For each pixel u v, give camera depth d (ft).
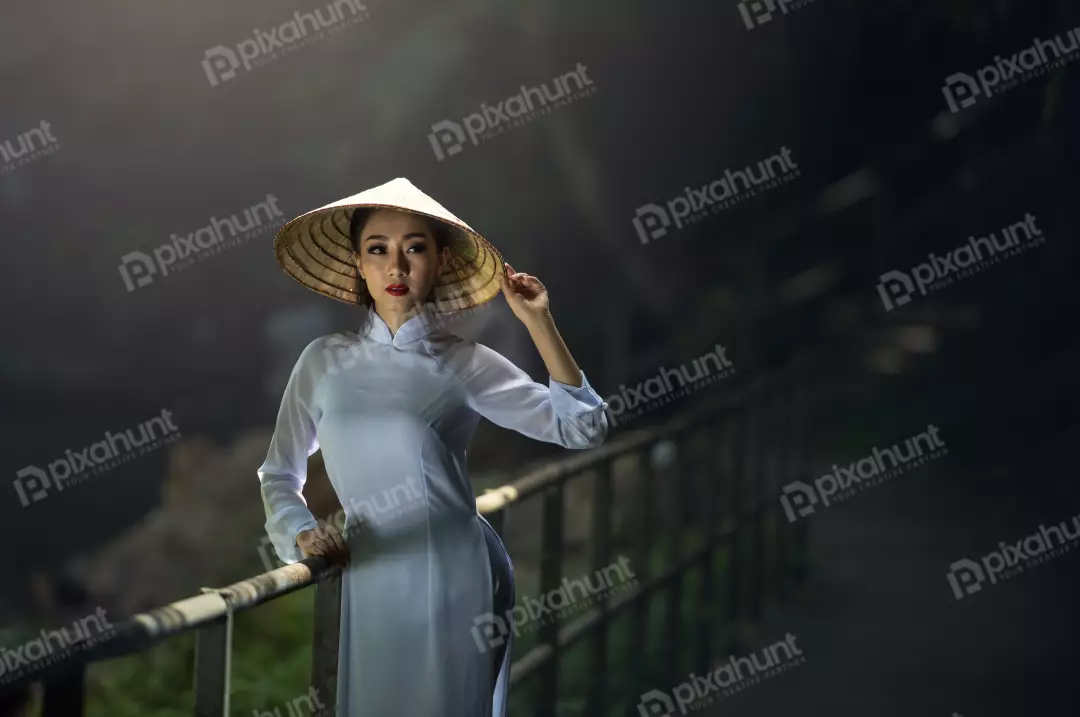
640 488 29.89
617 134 72.84
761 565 39.17
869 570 44.19
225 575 39.40
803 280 84.23
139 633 11.50
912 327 81.51
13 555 56.85
